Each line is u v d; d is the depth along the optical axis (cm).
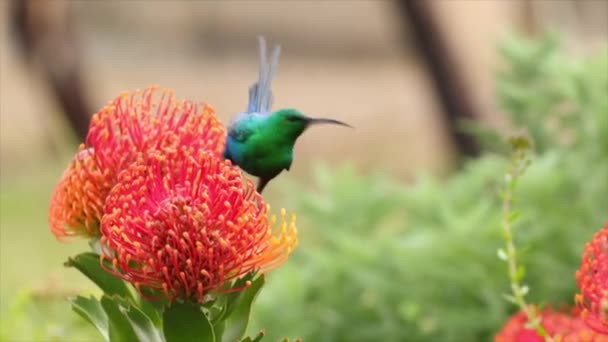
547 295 896
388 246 956
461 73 1745
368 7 3331
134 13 3198
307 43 3338
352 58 3294
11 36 1672
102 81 2991
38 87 1736
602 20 1848
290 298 955
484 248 909
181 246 443
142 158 459
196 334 455
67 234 493
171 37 3228
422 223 1006
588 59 1034
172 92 488
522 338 591
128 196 446
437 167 2183
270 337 945
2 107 2741
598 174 962
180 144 475
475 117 1747
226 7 3288
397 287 939
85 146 491
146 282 449
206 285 448
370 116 2786
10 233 1744
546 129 1001
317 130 2673
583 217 934
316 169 1083
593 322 469
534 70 1023
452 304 930
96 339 786
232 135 492
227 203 445
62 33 1664
